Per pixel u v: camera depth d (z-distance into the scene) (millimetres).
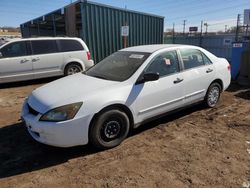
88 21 10961
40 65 8680
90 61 9664
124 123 3920
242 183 2984
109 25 11758
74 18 12312
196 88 5047
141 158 3588
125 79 4055
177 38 24516
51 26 21906
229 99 6562
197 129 4586
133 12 12539
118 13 11984
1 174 3303
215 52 21109
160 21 13992
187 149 3826
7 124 5031
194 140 4133
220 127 4656
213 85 5527
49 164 3520
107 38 11789
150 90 4172
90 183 3053
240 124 4770
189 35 24688
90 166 3426
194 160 3506
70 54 9164
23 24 22734
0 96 7371
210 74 5320
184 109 5445
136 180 3078
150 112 4270
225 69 5734
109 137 3824
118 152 3773
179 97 4695
